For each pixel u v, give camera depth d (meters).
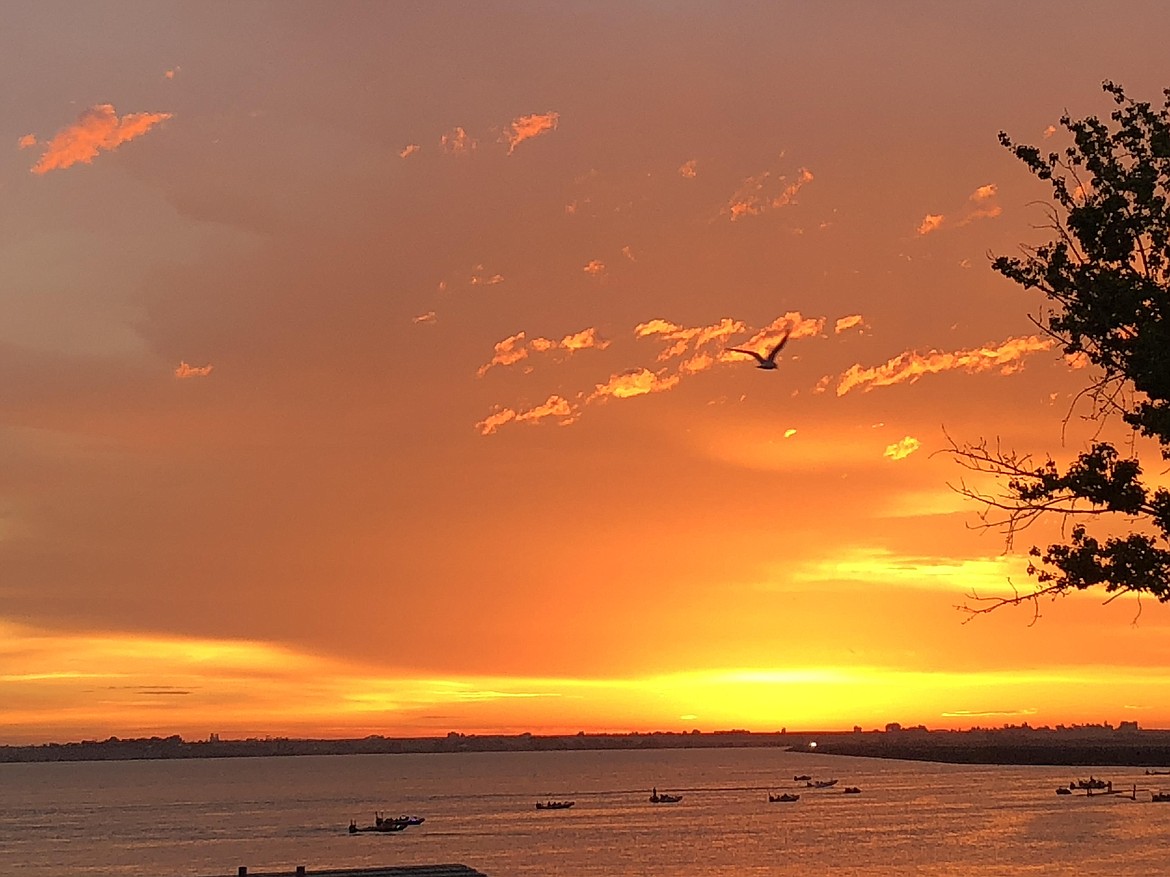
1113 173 23.39
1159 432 22.70
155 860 174.00
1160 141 23.19
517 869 152.00
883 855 159.75
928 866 146.25
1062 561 23.19
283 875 51.94
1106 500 22.89
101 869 162.75
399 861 160.75
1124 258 23.50
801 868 147.75
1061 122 24.31
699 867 151.12
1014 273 24.27
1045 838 176.25
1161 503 22.67
